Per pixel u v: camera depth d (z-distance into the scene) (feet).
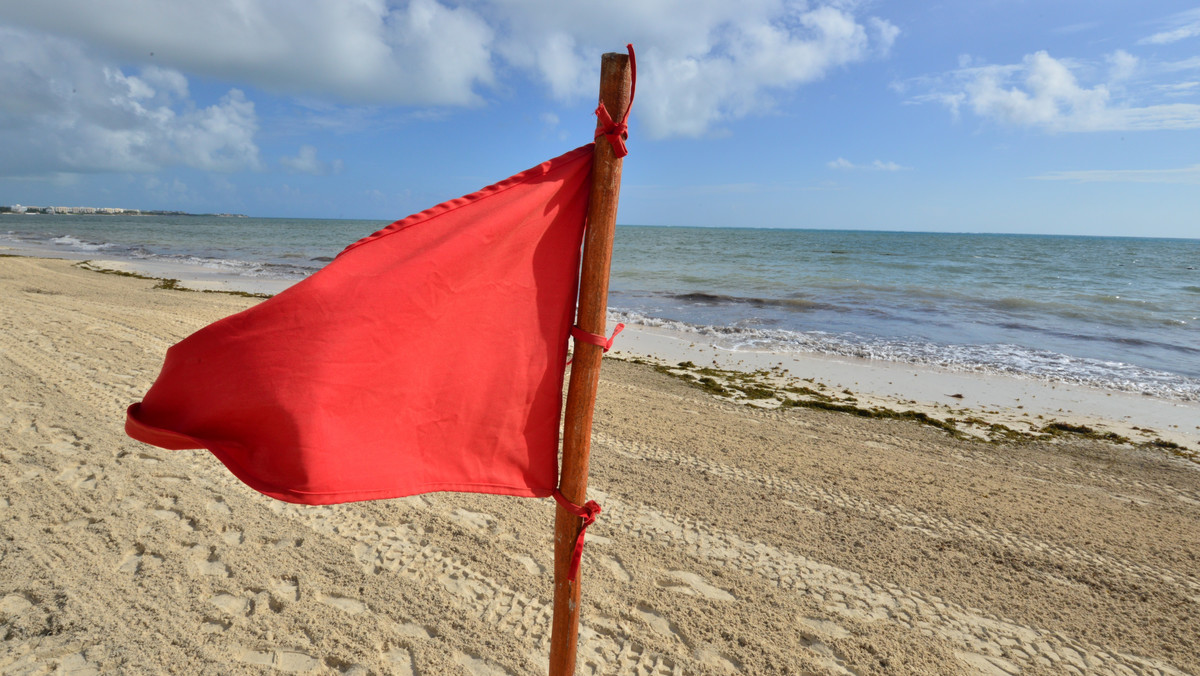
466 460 5.65
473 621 10.15
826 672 9.65
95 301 37.91
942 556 13.60
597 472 16.94
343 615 10.05
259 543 11.85
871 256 129.08
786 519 14.85
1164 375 31.58
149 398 4.89
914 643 10.54
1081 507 16.78
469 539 12.60
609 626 10.37
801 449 20.12
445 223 5.35
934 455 20.58
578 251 5.88
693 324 43.83
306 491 4.83
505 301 5.58
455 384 5.47
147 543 11.53
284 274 68.59
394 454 5.26
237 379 4.79
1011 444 22.12
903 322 45.47
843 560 13.12
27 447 14.99
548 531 13.17
